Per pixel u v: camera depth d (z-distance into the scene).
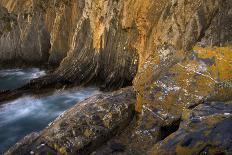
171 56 9.37
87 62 22.84
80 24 23.75
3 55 30.38
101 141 7.96
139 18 18.92
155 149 6.30
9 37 29.83
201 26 15.45
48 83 21.70
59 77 22.59
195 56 8.39
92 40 22.77
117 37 20.92
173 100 7.93
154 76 9.12
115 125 8.16
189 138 6.10
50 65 27.59
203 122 6.41
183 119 6.85
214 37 14.59
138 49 19.39
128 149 7.65
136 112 8.52
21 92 20.53
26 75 27.47
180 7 16.53
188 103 7.72
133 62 20.03
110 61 21.44
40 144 7.91
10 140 14.93
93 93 20.52
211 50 8.36
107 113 8.38
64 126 8.24
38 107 18.56
